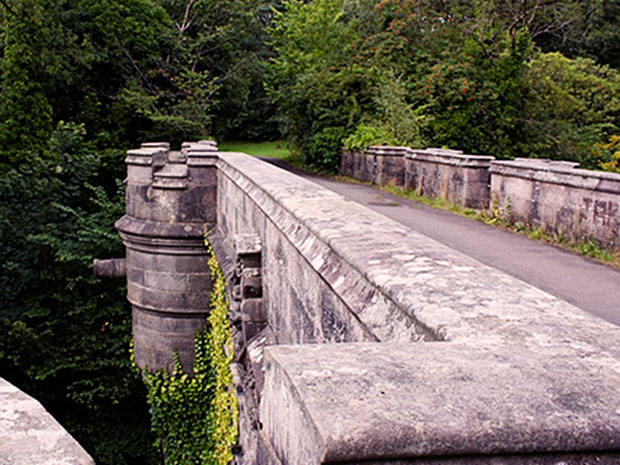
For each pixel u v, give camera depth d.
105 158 26.25
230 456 8.38
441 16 28.48
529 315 1.93
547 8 31.05
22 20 23.78
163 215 11.98
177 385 12.44
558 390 1.40
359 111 23.50
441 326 1.82
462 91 24.56
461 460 1.25
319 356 1.57
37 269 17.45
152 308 12.38
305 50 30.81
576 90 31.94
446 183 13.20
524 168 9.63
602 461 1.31
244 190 6.97
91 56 27.22
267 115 47.47
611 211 7.53
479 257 7.01
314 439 1.21
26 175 18.89
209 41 33.22
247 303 6.05
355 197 13.72
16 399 1.71
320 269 3.20
